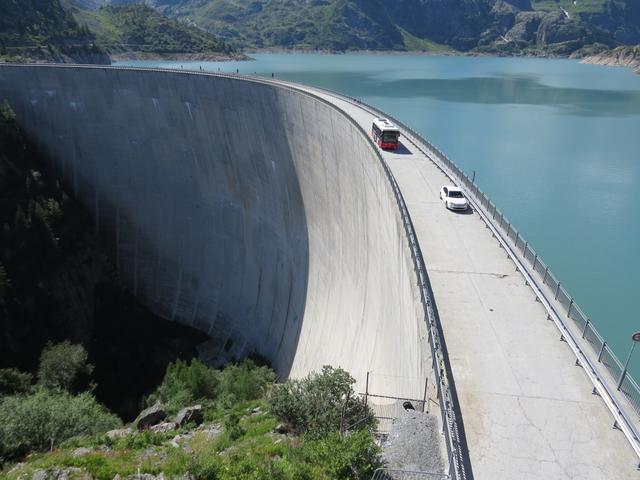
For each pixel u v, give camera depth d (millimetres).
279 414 22406
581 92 154750
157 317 70312
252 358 55812
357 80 175000
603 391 18688
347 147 43500
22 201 65500
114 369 61812
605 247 56562
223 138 63719
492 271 27484
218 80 61531
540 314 23859
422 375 20453
